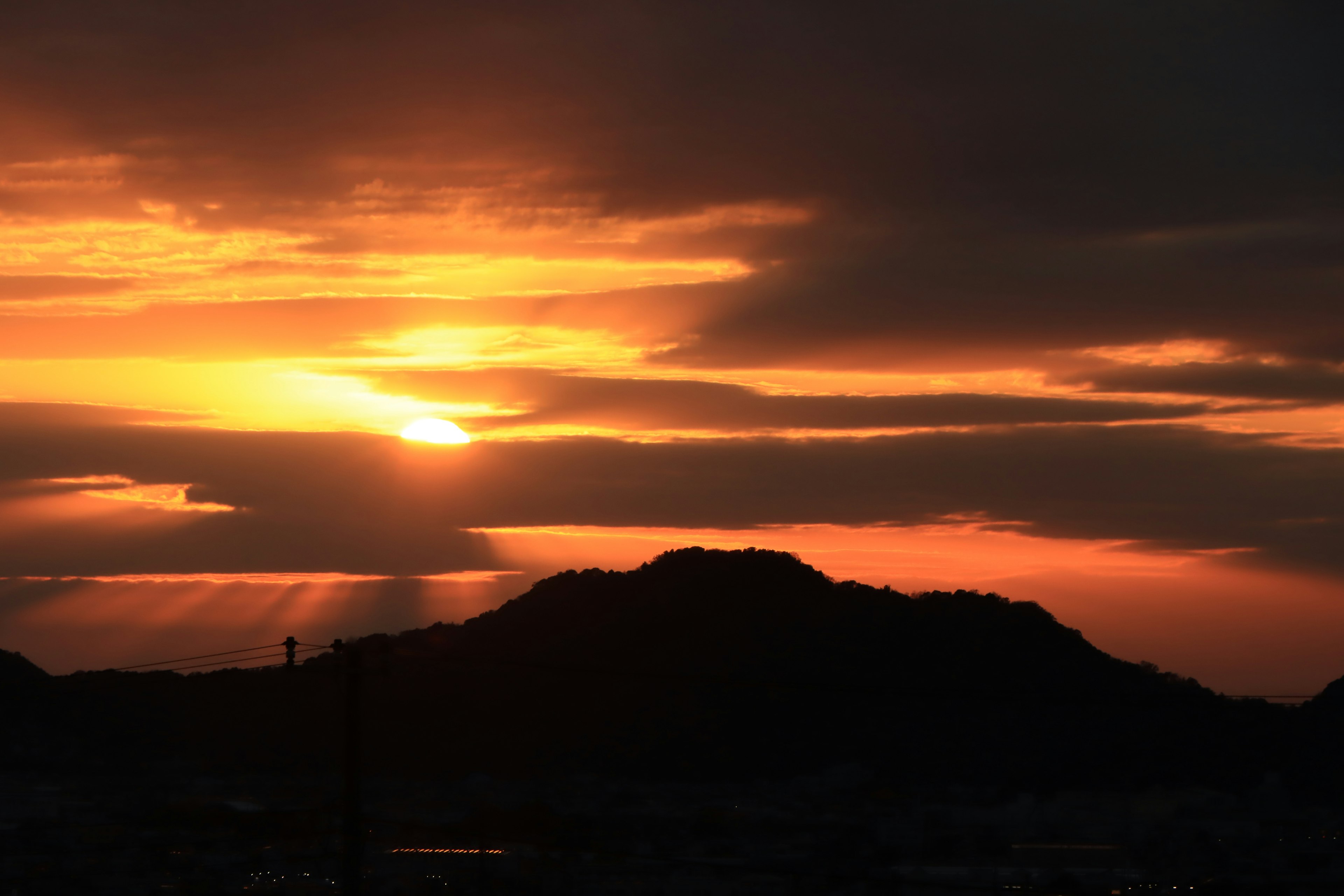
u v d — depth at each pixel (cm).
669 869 7531
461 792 11162
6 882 6372
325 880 6600
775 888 7150
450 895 6538
